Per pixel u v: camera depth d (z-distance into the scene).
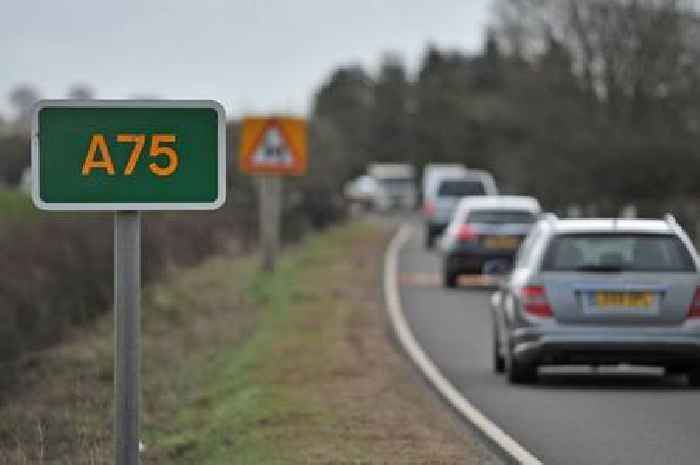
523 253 42.78
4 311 52.59
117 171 16.78
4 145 170.88
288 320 54.81
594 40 155.50
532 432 31.19
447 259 77.88
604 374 42.97
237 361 43.12
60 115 16.75
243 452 28.58
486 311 64.19
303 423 31.09
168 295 62.44
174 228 81.38
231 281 68.50
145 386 40.31
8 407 36.47
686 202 127.81
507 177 185.25
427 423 31.55
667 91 151.25
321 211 126.50
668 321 38.47
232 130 98.62
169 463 29.73
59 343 51.47
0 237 61.53
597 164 144.25
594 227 39.56
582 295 38.69
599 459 27.70
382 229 144.88
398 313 62.09
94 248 64.19
